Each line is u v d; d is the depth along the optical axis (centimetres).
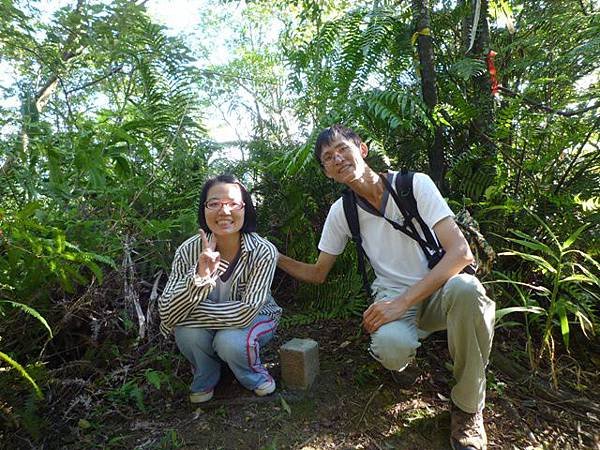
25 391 157
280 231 255
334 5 366
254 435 152
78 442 149
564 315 175
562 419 169
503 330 214
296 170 221
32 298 158
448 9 269
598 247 211
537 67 257
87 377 174
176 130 245
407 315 168
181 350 163
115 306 186
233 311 156
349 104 229
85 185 196
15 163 182
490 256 183
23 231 136
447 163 253
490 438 158
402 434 156
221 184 158
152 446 147
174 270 163
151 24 259
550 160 229
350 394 172
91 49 257
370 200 170
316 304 232
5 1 209
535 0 268
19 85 229
